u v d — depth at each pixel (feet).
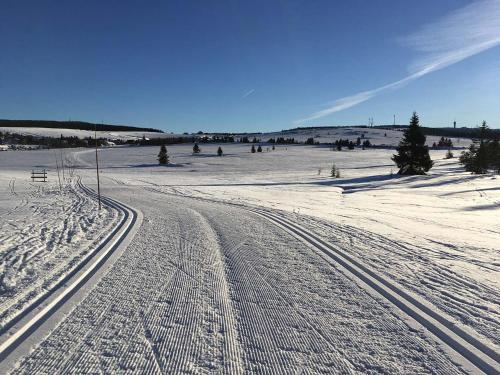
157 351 12.83
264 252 26.40
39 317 15.37
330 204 66.18
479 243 31.17
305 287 19.20
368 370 11.82
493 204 72.28
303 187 113.39
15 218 42.91
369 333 14.23
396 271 22.06
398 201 76.69
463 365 12.09
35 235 32.37
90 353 12.65
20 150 371.15
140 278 20.36
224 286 19.27
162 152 255.91
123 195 72.43
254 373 11.64
